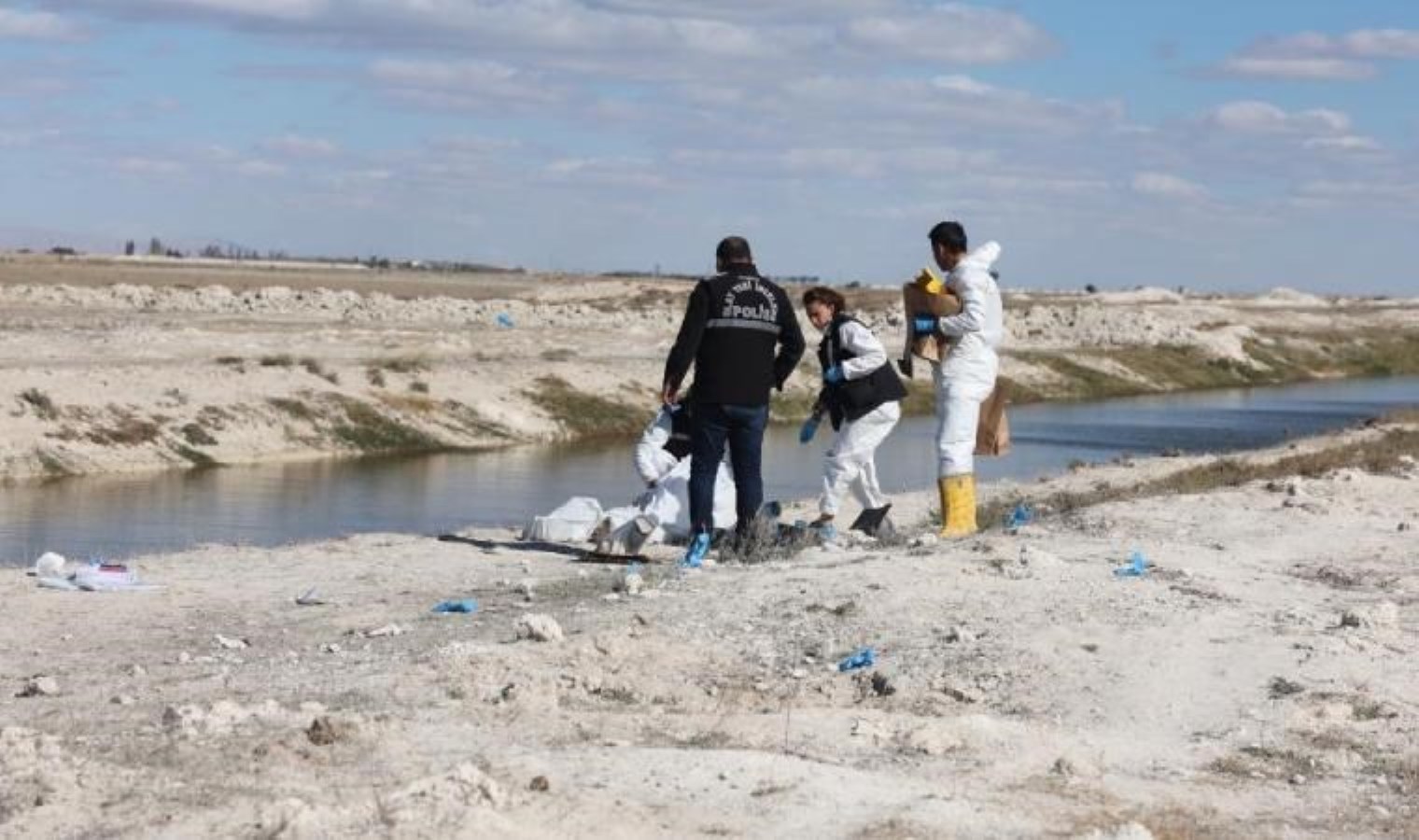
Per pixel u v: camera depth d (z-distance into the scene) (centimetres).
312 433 3759
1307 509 1891
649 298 10069
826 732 916
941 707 1011
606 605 1264
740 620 1208
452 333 6000
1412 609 1316
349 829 669
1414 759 938
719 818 730
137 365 3900
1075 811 788
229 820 691
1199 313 10575
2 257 16238
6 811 699
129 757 791
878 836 717
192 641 1167
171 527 2512
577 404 4544
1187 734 977
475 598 1328
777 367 1510
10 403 3341
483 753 819
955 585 1294
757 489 1512
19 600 1314
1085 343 8081
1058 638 1145
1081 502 2152
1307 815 830
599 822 708
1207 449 4266
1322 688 1056
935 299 1594
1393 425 4284
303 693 970
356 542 1681
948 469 1614
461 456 3806
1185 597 1288
